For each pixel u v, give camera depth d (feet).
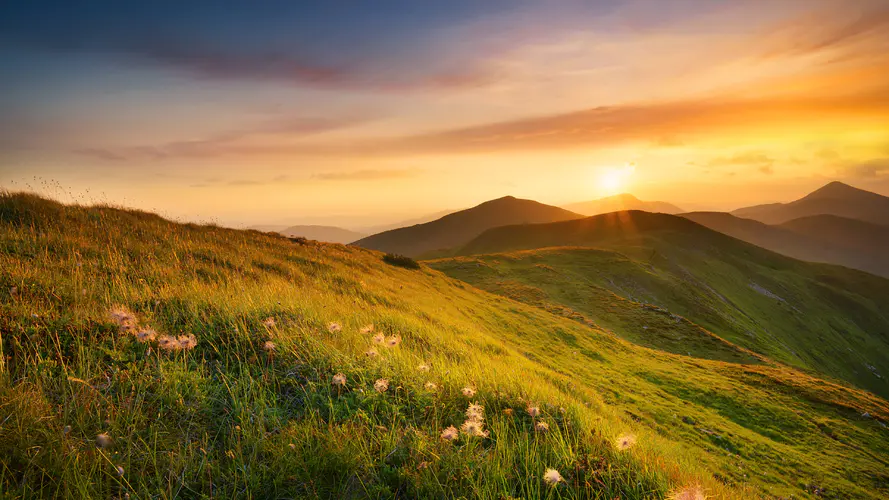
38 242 40.42
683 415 68.13
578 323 129.90
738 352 141.90
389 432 15.23
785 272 476.95
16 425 11.85
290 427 14.92
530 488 12.93
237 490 11.82
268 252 82.43
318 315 28.37
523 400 20.02
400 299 75.46
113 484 11.28
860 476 61.26
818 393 93.45
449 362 30.45
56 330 17.84
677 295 248.32
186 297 27.22
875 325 416.46
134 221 69.36
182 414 14.93
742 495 19.85
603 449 16.44
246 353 20.48
